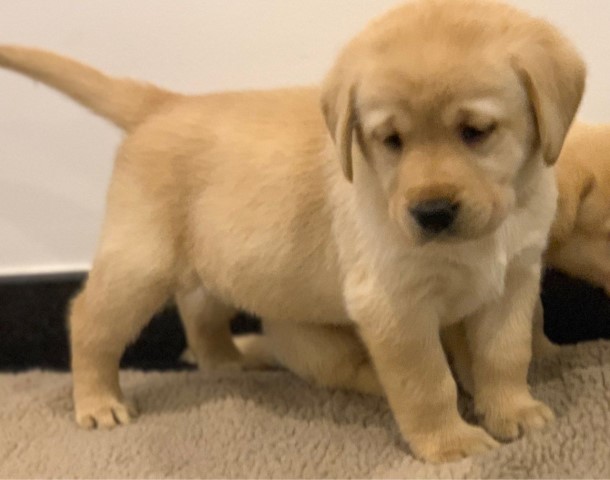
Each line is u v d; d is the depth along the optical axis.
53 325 0.74
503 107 0.39
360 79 0.42
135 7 0.67
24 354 0.75
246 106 0.54
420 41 0.40
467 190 0.39
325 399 0.58
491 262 0.46
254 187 0.51
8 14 0.68
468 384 0.56
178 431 0.56
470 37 0.40
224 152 0.53
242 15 0.66
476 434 0.49
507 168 0.41
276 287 0.53
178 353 0.75
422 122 0.40
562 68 0.41
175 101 0.57
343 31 0.66
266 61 0.68
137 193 0.55
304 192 0.50
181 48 0.68
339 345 0.59
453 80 0.39
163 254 0.55
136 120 0.57
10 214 0.73
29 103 0.70
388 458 0.50
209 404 0.59
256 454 0.52
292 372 0.63
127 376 0.67
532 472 0.45
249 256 0.52
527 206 0.46
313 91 0.54
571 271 0.58
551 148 0.40
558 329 0.65
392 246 0.45
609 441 0.47
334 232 0.49
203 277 0.56
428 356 0.47
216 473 0.50
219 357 0.69
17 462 0.54
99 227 0.73
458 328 0.56
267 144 0.52
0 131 0.71
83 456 0.54
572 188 0.53
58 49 0.68
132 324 0.57
